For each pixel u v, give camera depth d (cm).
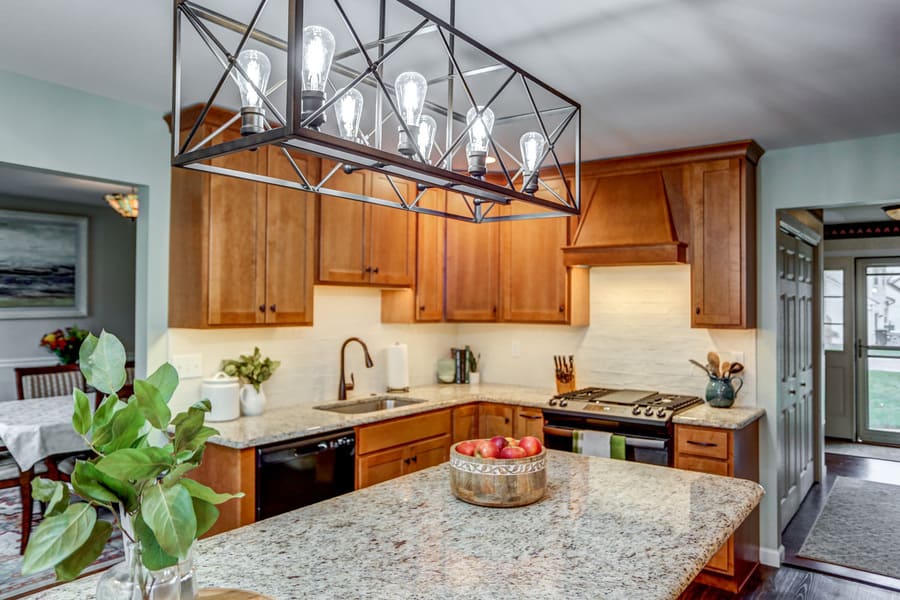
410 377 468
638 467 233
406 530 165
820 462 532
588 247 399
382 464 344
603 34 223
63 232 611
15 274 578
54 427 362
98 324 635
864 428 695
